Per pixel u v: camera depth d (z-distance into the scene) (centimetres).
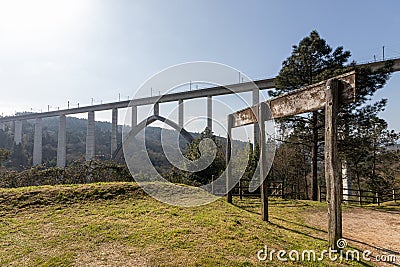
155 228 452
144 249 369
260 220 548
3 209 559
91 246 381
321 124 1110
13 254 357
